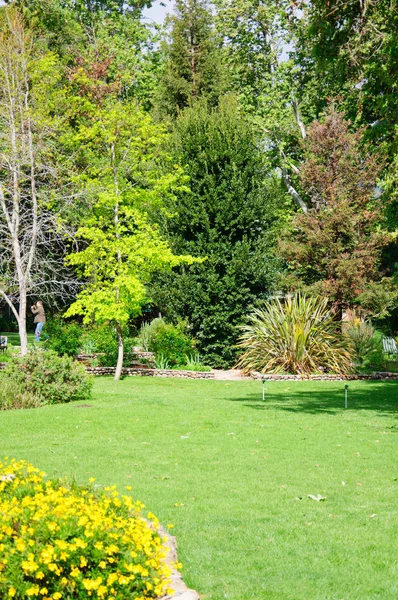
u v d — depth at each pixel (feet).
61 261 103.81
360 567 18.35
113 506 16.28
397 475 29.07
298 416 45.93
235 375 78.48
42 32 100.53
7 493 17.02
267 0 113.80
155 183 72.74
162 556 14.66
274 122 110.01
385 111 49.65
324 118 100.01
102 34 116.67
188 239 87.20
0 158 73.51
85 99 73.56
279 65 112.16
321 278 93.76
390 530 21.40
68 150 87.10
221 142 86.43
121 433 38.65
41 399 52.06
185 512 23.26
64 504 14.98
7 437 37.29
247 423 42.50
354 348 83.87
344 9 48.55
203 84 131.03
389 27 48.03
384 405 52.90
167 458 32.07
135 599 13.65
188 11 135.03
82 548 13.50
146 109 128.47
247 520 22.39
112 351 79.66
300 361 77.20
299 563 18.61
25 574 13.05
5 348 85.30
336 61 53.36
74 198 80.69
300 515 22.98
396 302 93.81
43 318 94.89
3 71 74.18
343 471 29.71
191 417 44.73
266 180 101.09
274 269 86.69
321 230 92.38
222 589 16.85
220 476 28.58
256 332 80.53
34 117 74.08
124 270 69.26
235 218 85.56
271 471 29.58
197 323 86.28
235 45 118.62
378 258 94.38
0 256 77.51
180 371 76.95
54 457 31.86
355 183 93.86
